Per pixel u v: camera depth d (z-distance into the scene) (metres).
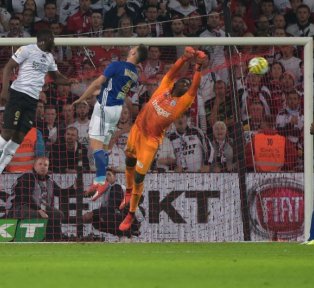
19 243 30.00
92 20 38.47
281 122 35.38
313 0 39.84
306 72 32.31
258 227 32.38
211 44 32.22
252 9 39.28
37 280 14.57
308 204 31.78
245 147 33.59
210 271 16.88
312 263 19.50
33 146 32.12
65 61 35.19
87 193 28.00
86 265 18.22
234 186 32.34
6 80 28.12
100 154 27.44
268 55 36.03
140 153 27.39
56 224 31.70
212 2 38.94
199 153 34.16
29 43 31.42
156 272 16.45
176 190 32.03
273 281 14.86
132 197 27.88
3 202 31.72
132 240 31.89
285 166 34.50
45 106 33.19
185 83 27.14
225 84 35.03
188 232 32.03
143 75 34.72
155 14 38.44
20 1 38.66
